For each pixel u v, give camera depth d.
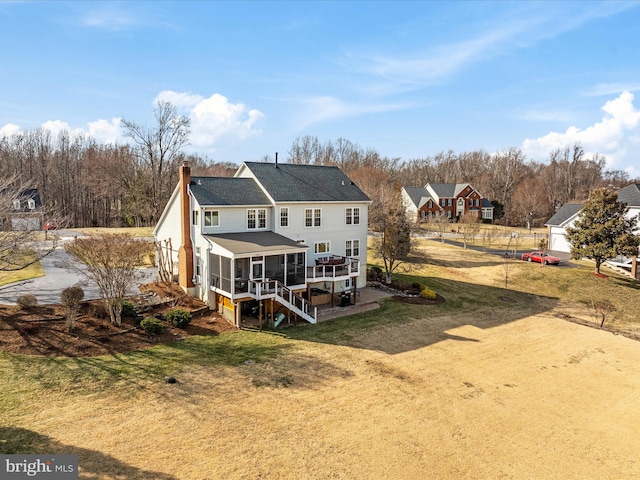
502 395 18.05
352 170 90.75
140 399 15.50
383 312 27.95
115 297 21.27
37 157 72.38
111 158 70.19
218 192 27.30
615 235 37.69
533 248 54.59
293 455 13.01
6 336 18.70
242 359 19.53
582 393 18.80
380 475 12.43
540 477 12.96
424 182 114.06
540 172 120.00
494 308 31.30
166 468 12.02
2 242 18.69
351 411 15.80
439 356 21.67
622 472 13.42
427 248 51.56
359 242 33.03
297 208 29.17
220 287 24.25
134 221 64.12
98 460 12.10
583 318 30.98
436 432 14.88
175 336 21.36
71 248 23.17
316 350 21.19
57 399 15.03
